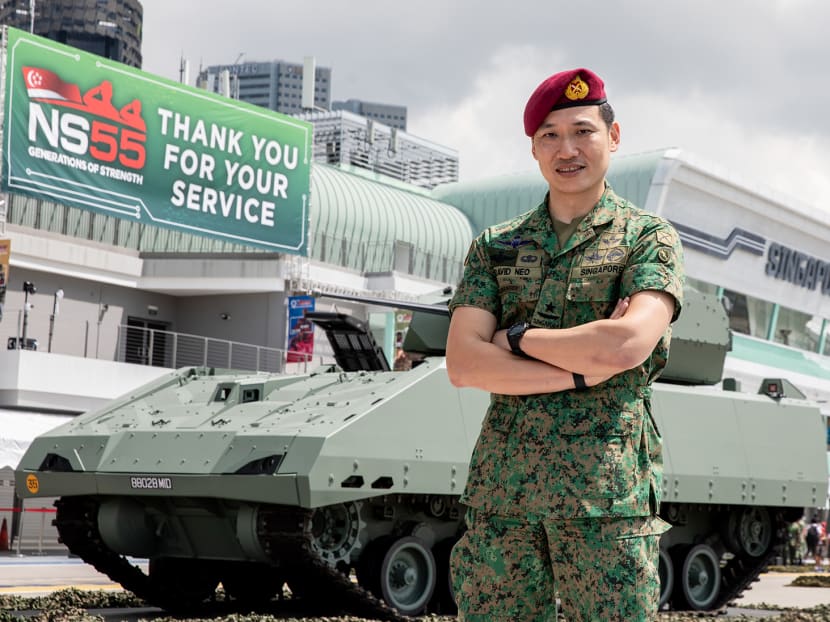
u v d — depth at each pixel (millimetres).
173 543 13992
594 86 4238
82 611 12297
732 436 16844
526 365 3977
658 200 42906
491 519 4109
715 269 46688
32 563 22469
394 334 34625
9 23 96688
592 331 3883
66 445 13875
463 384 4137
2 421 23984
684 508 16859
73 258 31141
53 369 26266
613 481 3938
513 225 4340
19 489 14148
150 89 28328
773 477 17328
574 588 3988
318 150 48594
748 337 49000
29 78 25891
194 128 29219
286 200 31109
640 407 4074
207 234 29500
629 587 3910
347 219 38469
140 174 28141
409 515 14172
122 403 14836
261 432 12523
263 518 12492
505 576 4086
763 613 16438
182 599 14422
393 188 42875
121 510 13719
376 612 13164
